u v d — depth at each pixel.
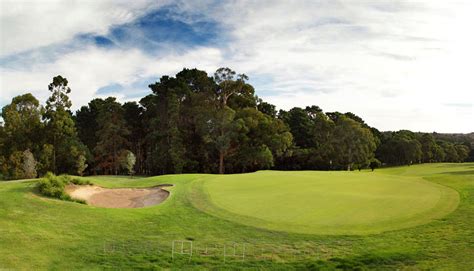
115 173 85.12
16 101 71.12
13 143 69.88
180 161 73.88
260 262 17.17
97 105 92.69
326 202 27.73
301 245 19.23
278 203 27.75
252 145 77.19
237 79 81.94
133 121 90.56
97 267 16.61
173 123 77.94
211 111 75.44
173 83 83.44
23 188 29.16
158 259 17.66
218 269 16.44
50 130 72.44
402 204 26.80
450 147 122.44
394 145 107.38
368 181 38.47
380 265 15.98
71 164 74.88
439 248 17.75
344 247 18.66
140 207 29.80
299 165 87.38
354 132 81.81
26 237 19.83
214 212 25.89
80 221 23.44
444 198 28.70
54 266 16.55
